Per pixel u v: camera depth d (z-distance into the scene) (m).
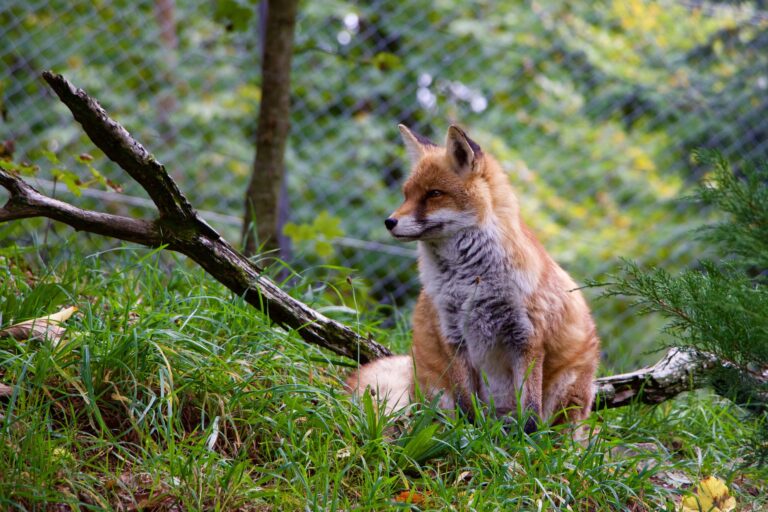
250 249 11.66
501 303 8.62
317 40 18.95
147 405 6.99
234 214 18.16
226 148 18.36
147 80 18.09
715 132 18.59
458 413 7.92
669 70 19.11
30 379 6.87
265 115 11.82
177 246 8.22
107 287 8.77
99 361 7.01
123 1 17.94
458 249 8.81
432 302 9.00
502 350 8.84
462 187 8.78
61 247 9.82
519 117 19.56
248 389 7.47
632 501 7.27
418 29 19.72
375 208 18.23
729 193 7.28
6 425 6.05
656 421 9.47
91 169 9.44
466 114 19.97
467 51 19.48
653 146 19.66
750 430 9.01
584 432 8.88
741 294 6.58
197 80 18.95
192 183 17.62
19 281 8.47
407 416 8.06
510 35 19.80
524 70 19.66
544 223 18.42
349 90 18.81
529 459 7.14
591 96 19.81
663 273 7.19
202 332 8.15
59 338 7.44
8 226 10.13
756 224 7.06
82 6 17.50
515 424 7.59
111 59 17.78
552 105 19.86
